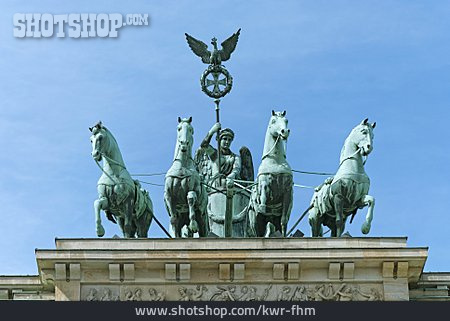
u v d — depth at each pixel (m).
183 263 167.88
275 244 169.62
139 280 168.12
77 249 167.62
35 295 170.75
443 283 170.88
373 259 168.25
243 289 168.00
